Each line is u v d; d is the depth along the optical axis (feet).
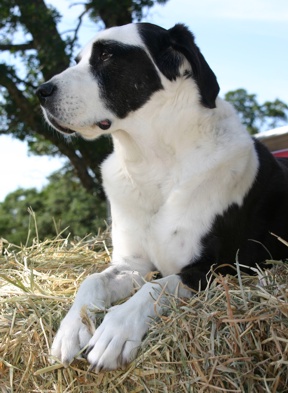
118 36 3.66
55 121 3.69
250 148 3.78
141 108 3.66
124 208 3.84
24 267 3.82
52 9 10.85
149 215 3.78
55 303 3.29
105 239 4.67
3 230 14.79
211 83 3.61
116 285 3.45
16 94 11.39
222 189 3.63
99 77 3.67
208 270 3.54
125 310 3.01
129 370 2.88
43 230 13.75
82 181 11.91
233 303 2.97
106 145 10.52
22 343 3.07
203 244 3.60
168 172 3.70
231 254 3.72
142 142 3.69
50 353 3.00
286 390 2.79
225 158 3.62
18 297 3.28
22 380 3.04
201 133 3.67
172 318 2.94
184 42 3.61
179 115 3.65
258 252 3.91
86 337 2.98
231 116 3.85
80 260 4.10
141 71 3.65
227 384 2.79
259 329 2.86
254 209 3.90
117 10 10.29
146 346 2.89
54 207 14.55
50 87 3.63
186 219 3.62
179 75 3.64
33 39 11.20
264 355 2.84
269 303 2.90
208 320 2.87
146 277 3.50
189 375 2.81
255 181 3.87
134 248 3.86
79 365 2.97
